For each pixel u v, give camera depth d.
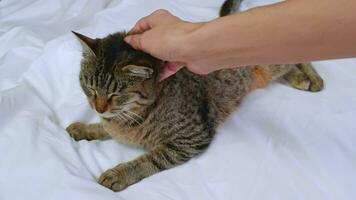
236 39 0.40
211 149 0.56
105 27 0.77
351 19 0.35
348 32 0.36
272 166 0.53
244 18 0.40
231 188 0.51
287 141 0.57
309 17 0.37
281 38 0.39
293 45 0.39
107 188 0.49
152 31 0.45
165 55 0.45
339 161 0.54
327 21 0.36
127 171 0.52
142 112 0.55
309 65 0.68
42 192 0.47
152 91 0.54
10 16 0.83
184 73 0.58
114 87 0.53
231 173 0.53
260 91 0.66
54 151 0.52
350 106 0.62
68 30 0.81
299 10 0.37
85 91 0.56
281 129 0.59
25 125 0.55
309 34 0.37
